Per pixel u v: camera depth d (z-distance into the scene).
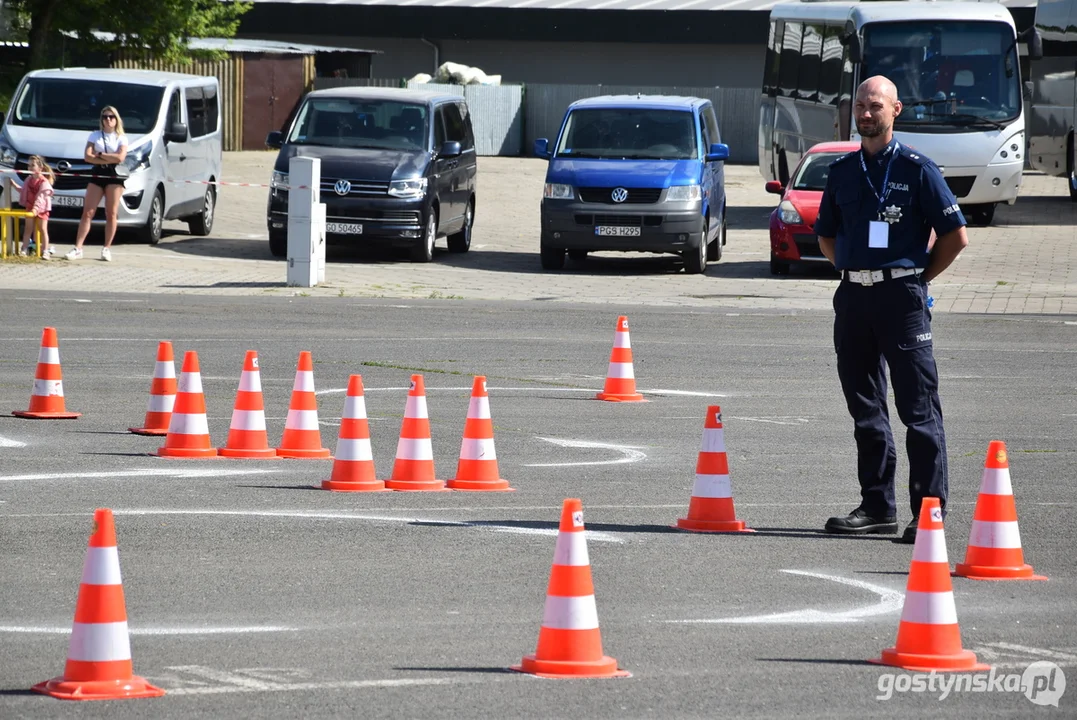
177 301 40.25
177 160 54.88
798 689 11.67
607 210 49.94
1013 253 55.59
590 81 116.50
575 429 23.89
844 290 17.09
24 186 48.56
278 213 52.16
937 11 61.25
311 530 16.91
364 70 117.81
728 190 85.56
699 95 110.69
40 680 11.60
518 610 13.84
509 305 41.59
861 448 17.39
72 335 33.25
